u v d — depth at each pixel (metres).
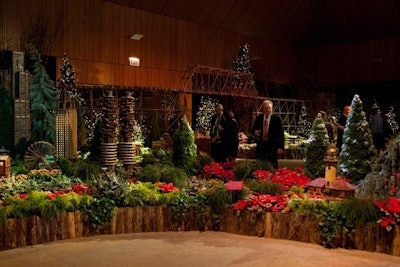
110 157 8.11
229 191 6.09
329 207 5.41
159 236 5.76
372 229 5.05
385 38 21.52
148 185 6.67
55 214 5.54
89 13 15.31
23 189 6.64
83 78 15.20
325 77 23.30
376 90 22.53
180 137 8.68
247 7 19.44
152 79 17.44
